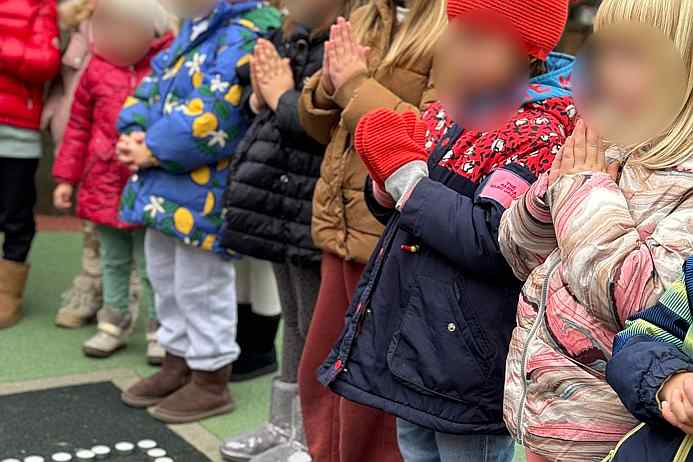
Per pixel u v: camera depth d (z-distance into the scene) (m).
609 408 1.51
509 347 1.74
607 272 1.43
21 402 3.54
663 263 1.39
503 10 1.77
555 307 1.57
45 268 5.46
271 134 2.89
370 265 2.11
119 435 3.31
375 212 2.20
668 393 1.25
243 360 3.93
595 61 1.51
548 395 1.57
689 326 1.31
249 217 2.90
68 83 4.43
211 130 3.24
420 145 2.00
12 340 4.23
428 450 2.16
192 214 3.35
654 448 1.32
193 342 3.47
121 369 3.96
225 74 3.25
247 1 3.42
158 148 3.27
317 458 2.73
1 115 4.34
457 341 1.89
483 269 1.83
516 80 1.83
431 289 1.93
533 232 1.64
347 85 2.31
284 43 3.03
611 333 1.50
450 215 1.84
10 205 4.42
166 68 3.49
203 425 3.45
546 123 1.89
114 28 4.07
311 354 2.66
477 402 1.89
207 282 3.43
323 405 2.71
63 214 6.94
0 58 4.25
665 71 1.43
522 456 3.21
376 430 2.51
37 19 4.32
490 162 1.92
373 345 2.03
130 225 3.76
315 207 2.60
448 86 1.87
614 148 1.59
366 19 2.53
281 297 3.09
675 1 1.42
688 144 1.44
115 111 4.08
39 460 3.04
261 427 3.22
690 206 1.42
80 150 4.22
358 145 1.98
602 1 1.51
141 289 4.45
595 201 1.48
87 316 4.49
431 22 2.33
